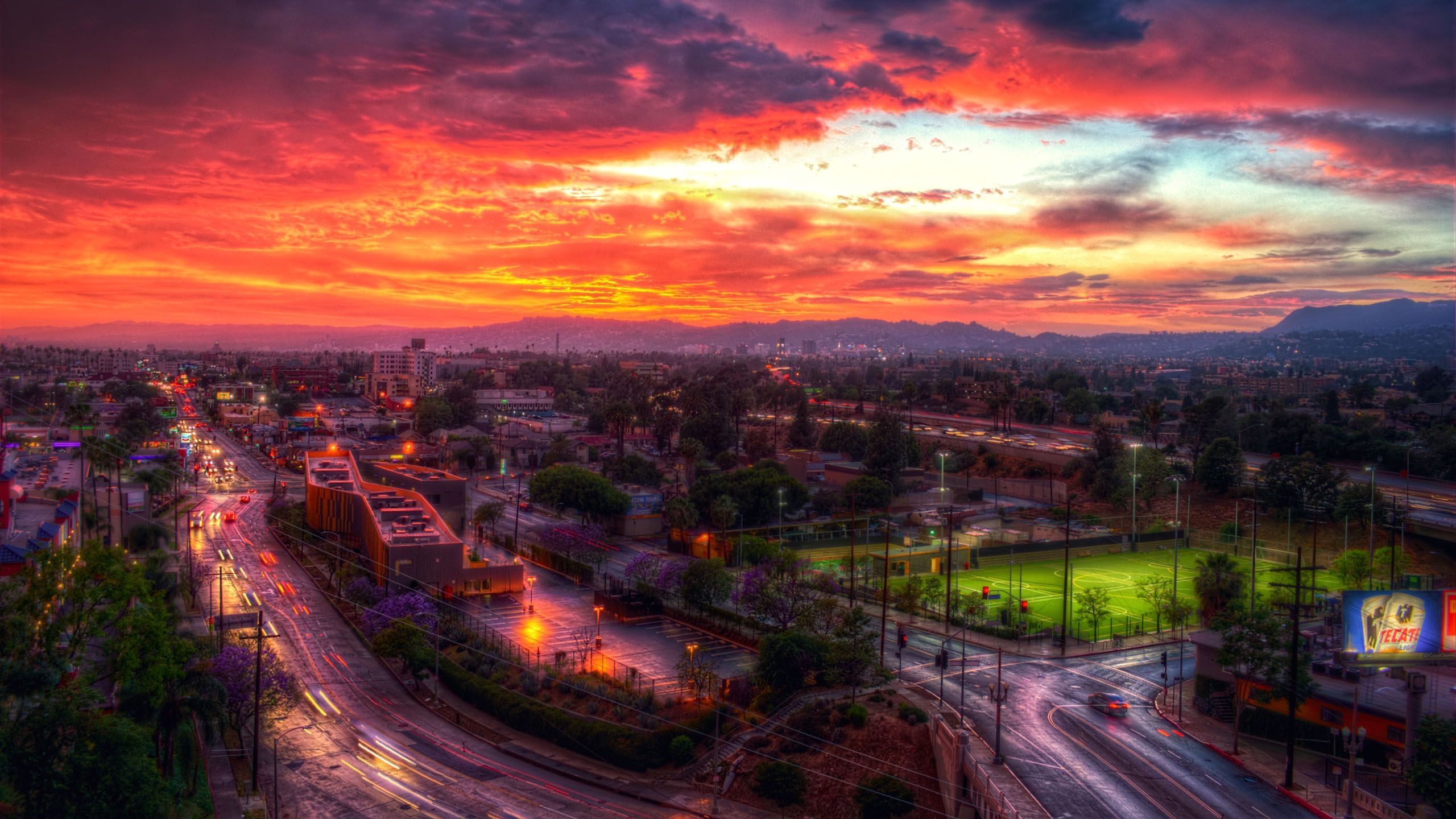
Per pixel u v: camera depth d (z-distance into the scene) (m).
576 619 105.38
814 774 66.81
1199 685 75.69
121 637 57.06
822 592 105.81
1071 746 66.38
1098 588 104.69
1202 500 164.88
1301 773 62.78
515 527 155.25
